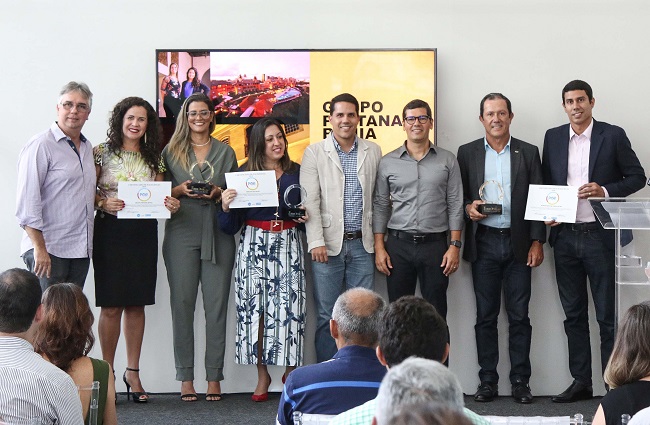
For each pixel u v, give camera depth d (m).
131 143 5.58
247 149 5.97
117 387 5.99
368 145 5.84
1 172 5.95
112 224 5.52
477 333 5.91
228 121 5.96
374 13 6.04
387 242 5.82
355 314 2.93
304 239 6.00
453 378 1.62
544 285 6.06
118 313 5.64
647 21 6.05
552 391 6.08
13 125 5.95
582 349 5.84
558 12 6.04
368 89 6.00
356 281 5.79
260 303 5.66
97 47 5.98
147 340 6.02
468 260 5.87
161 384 6.02
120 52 5.98
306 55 5.98
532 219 5.62
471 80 6.06
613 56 6.06
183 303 5.73
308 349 6.01
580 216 5.70
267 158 5.74
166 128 5.95
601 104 6.07
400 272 5.75
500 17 6.05
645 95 6.06
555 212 5.56
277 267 5.66
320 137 6.00
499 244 5.77
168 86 5.95
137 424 5.17
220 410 5.54
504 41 6.06
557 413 5.50
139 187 5.44
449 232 5.94
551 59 6.06
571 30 6.05
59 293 3.11
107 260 5.51
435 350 2.49
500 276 5.88
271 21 6.02
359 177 5.75
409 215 5.72
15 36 5.94
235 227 5.65
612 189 5.66
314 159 5.76
